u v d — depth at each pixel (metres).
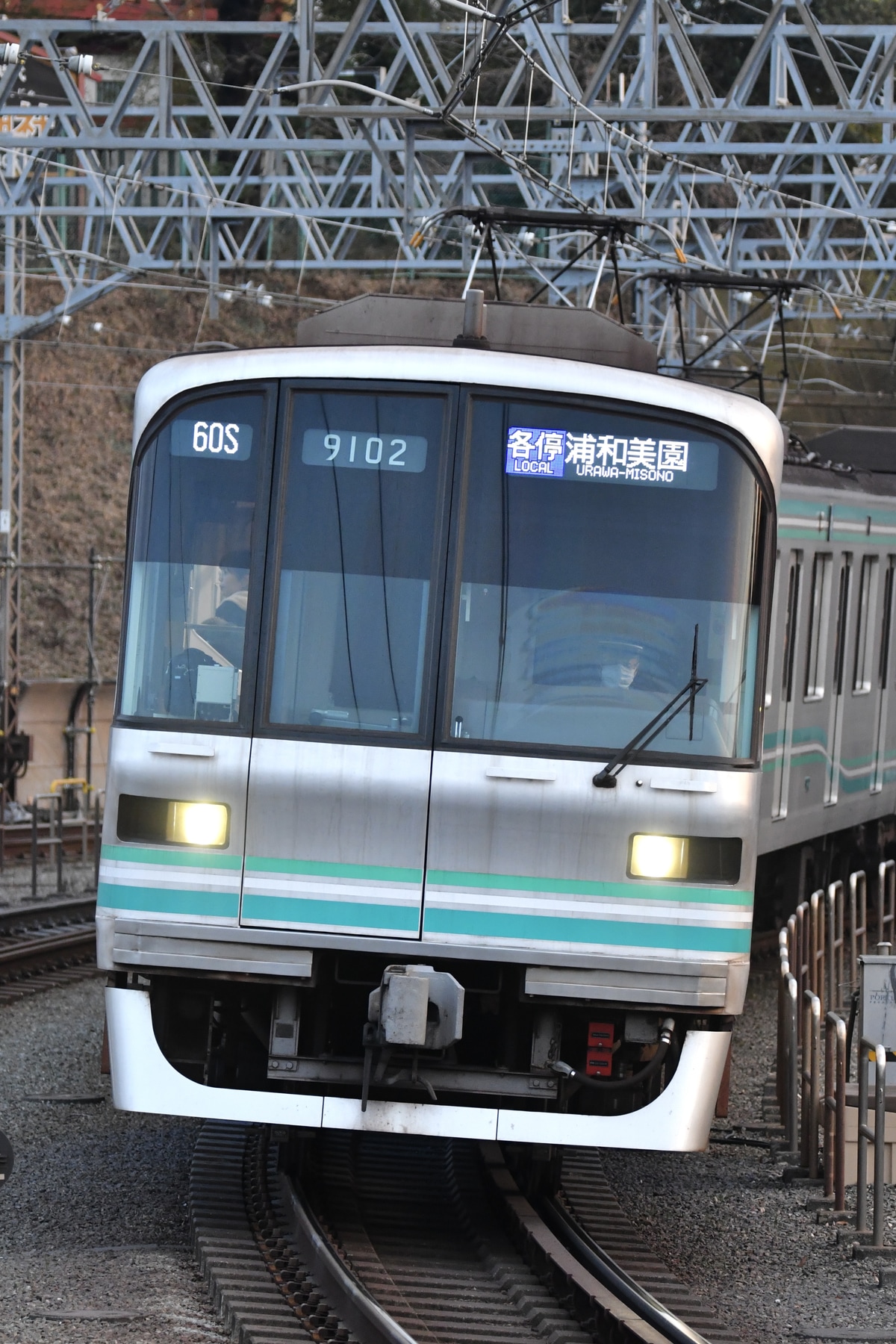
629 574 27.47
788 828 52.31
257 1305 23.70
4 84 68.69
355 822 26.70
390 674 27.08
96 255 84.69
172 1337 22.61
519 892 26.64
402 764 26.77
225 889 26.78
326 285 174.38
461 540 27.28
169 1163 32.88
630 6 58.34
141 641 27.53
